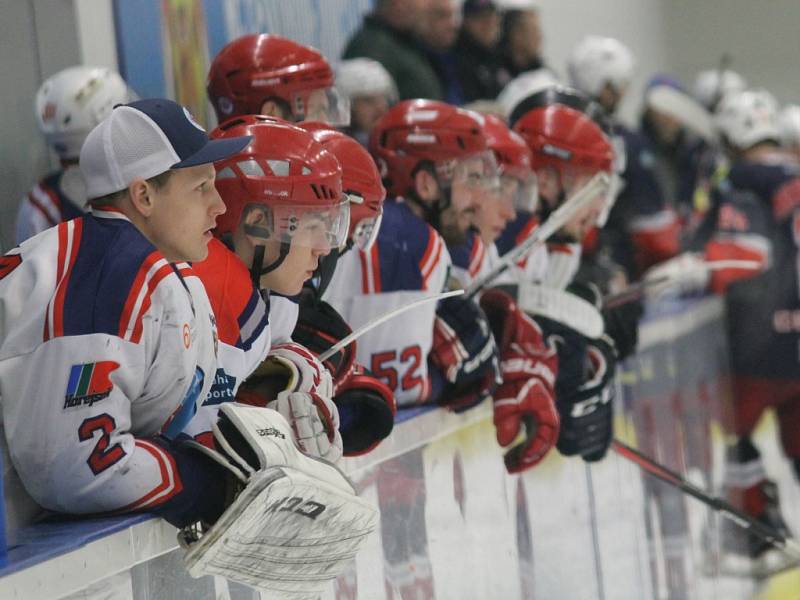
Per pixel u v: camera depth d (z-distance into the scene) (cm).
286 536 607
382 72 1439
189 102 1324
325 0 1575
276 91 884
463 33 1708
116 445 592
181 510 603
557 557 1058
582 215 1117
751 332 1831
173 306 608
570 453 1072
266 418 621
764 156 1877
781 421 1867
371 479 777
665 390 1480
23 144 1159
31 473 603
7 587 519
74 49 1191
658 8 2889
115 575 579
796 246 1827
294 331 767
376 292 849
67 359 592
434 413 863
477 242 983
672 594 1367
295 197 707
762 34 3072
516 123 1133
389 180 922
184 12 1316
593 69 1830
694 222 2086
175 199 630
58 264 607
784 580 1684
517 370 970
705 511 1530
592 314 1057
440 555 863
